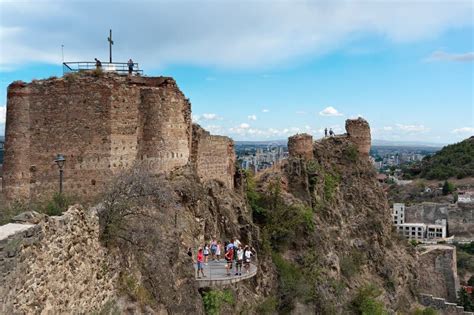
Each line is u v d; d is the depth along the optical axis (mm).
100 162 25312
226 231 33906
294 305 37562
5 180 25250
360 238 55125
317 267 42781
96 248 17578
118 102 25922
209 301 24125
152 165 27203
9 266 11875
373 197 59406
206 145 35688
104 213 19188
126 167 26156
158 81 28219
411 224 139750
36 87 25328
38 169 25281
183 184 28188
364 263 53469
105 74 25891
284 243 43219
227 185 39844
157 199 23328
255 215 43656
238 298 29312
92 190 25203
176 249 23031
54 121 25359
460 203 144875
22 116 25203
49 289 13883
